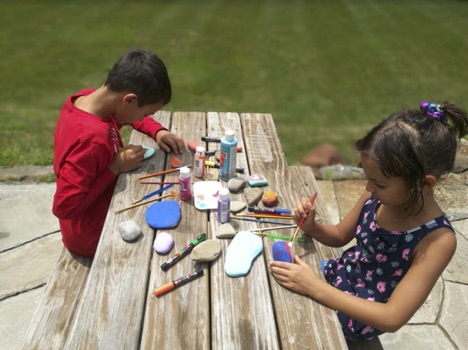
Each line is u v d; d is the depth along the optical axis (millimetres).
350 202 3219
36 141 4004
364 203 1711
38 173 3307
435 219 1414
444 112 1383
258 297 1380
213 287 1406
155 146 2197
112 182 2047
